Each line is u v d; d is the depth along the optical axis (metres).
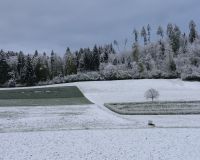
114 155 15.45
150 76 88.56
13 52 132.12
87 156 15.33
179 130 22.58
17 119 31.39
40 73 101.19
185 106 44.78
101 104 48.59
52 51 118.94
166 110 40.06
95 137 20.17
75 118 32.31
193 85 74.94
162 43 121.31
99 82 79.12
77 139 19.56
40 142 18.77
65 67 114.38
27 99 56.56
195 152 15.76
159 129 23.23
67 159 14.80
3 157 15.27
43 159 14.83
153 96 50.97
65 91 67.06
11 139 19.75
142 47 123.94
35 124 27.95
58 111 39.25
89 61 116.56
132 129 23.44
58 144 18.16
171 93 62.06
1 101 53.28
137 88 70.12
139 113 36.81
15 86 90.19
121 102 49.50
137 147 17.11
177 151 16.03
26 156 15.41
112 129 23.61
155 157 14.95
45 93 64.81
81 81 85.62
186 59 100.44
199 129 23.05
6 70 95.25
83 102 51.44
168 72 93.06
